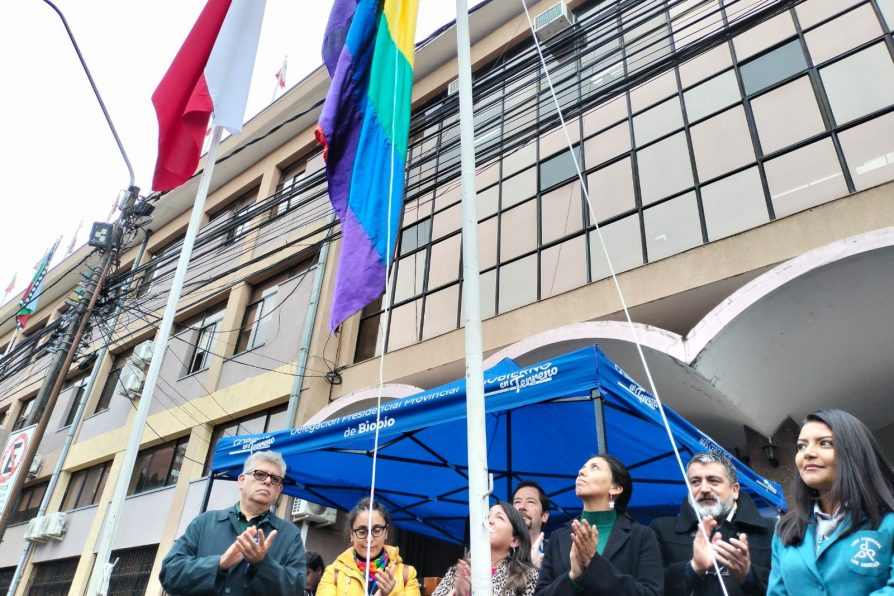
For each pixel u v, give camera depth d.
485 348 8.52
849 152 6.84
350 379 10.24
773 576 2.35
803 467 2.33
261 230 14.10
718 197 7.60
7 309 22.59
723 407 6.82
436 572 9.41
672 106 8.62
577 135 9.55
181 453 12.39
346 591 3.75
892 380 6.89
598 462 3.32
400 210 3.86
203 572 2.79
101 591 3.80
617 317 7.60
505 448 6.39
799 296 5.97
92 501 13.85
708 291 7.00
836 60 7.36
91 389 15.78
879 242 5.50
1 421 20.39
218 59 5.66
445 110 8.28
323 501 7.51
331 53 5.57
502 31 11.77
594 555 2.56
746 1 8.58
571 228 8.84
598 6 10.70
